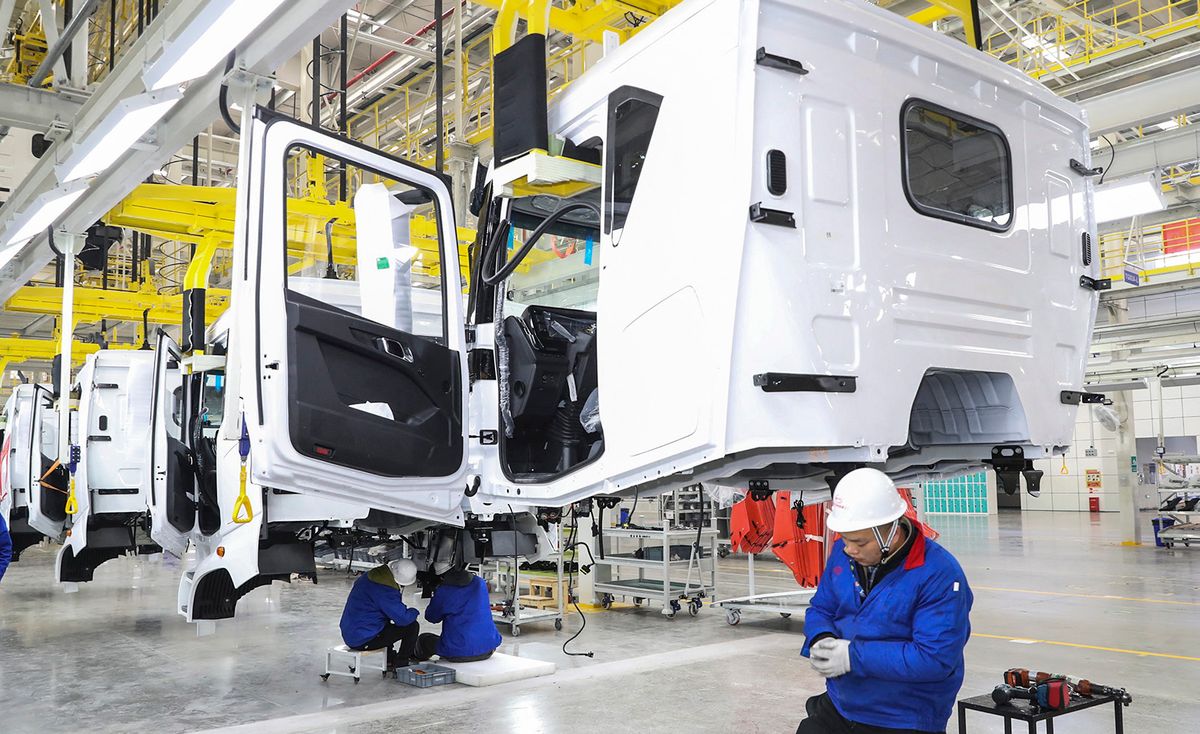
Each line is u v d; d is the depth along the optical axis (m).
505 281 4.05
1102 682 5.84
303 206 8.19
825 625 2.71
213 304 12.53
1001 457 3.34
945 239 3.02
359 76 13.73
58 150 6.82
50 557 15.05
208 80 5.28
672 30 2.99
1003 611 8.77
